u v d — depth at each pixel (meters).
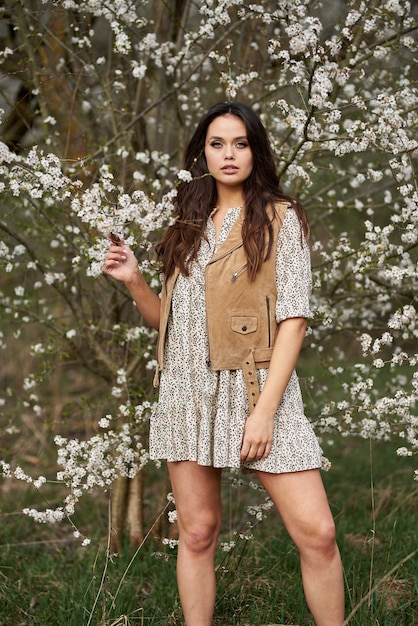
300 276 2.17
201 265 2.25
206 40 3.77
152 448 2.38
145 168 3.57
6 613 2.83
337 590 2.14
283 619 2.67
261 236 2.17
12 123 4.26
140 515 3.52
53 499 4.13
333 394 4.87
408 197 2.81
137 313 3.69
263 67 3.60
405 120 2.91
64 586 3.03
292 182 3.56
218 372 2.19
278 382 2.10
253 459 2.14
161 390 2.33
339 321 3.49
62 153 3.64
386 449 4.77
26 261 3.52
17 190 2.41
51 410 5.35
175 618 2.70
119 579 3.04
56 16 3.47
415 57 3.55
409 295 3.39
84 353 3.82
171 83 3.71
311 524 2.10
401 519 3.54
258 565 3.10
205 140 2.32
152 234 3.46
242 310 2.17
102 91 3.60
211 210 2.35
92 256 2.51
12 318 3.75
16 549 3.52
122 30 2.95
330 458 4.70
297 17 2.90
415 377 2.67
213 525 2.33
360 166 3.94
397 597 2.83
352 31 2.94
